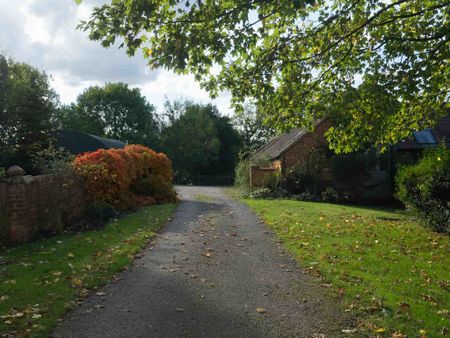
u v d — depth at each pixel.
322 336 4.91
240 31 6.36
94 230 11.23
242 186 26.89
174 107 66.56
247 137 67.88
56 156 14.69
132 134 66.50
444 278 7.39
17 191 9.32
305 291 6.45
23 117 29.91
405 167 14.75
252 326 5.16
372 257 8.58
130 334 4.86
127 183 16.36
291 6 5.53
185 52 6.05
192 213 15.07
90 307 5.63
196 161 60.41
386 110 8.49
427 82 8.21
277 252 9.03
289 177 23.47
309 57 8.16
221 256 8.66
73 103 68.19
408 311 5.65
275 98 8.61
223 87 8.28
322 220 13.35
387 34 8.57
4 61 32.84
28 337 4.63
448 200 12.17
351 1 7.71
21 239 9.42
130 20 5.84
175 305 5.80
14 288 6.16
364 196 23.16
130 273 7.29
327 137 9.72
